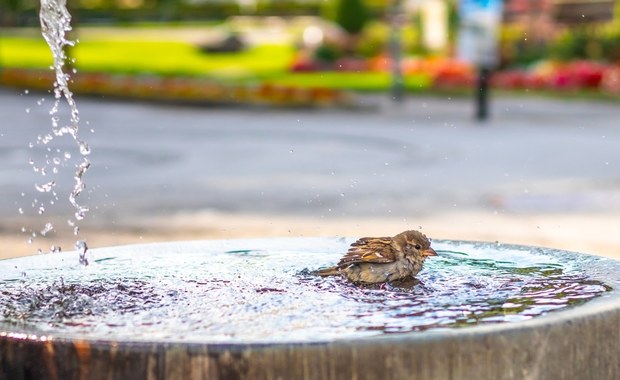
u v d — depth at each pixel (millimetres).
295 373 3643
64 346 3787
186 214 14328
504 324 3920
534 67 47031
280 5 90875
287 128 28656
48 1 6840
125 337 3850
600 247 11719
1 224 13594
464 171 18875
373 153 22203
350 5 62500
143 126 29281
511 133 26609
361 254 5156
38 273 5520
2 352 3885
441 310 4426
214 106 36469
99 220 13891
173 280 5293
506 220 13594
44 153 22438
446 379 3736
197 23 89875
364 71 50938
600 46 49188
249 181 17750
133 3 94938
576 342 4000
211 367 3654
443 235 12539
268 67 54688
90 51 62812
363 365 3660
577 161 20250
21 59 55750
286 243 6422
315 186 17062
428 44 57000
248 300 4750
